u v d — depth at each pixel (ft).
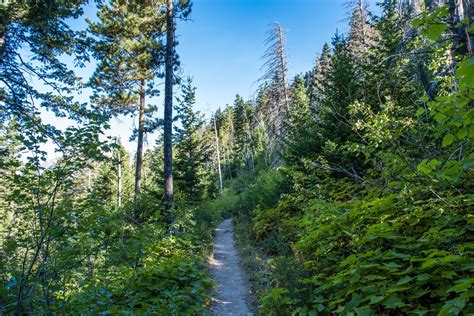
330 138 33.12
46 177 12.26
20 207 12.64
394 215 15.58
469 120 9.04
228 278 27.50
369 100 31.45
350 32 58.80
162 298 16.85
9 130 13.44
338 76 34.37
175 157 63.05
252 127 136.77
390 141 17.26
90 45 36.01
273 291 14.74
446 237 11.87
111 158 13.61
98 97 55.57
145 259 19.93
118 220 14.93
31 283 11.75
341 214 18.15
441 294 9.76
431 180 14.44
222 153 197.06
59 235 11.93
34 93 31.53
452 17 16.57
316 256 18.44
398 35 31.60
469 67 6.42
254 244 37.81
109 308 12.63
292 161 39.32
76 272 14.28
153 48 48.16
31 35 31.86
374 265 11.21
